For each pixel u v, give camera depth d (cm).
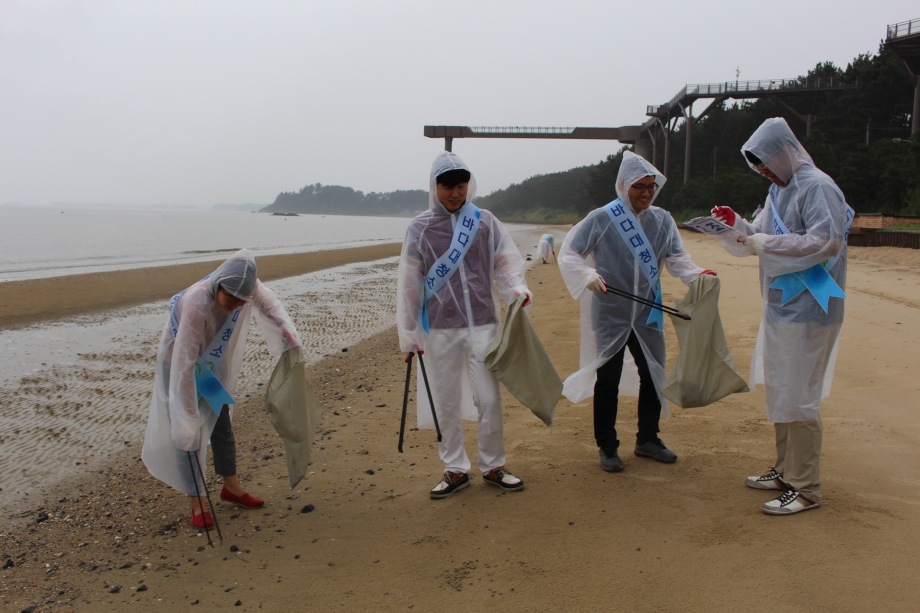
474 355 428
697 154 7462
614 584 319
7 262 2695
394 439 560
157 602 326
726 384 416
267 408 401
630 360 489
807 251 364
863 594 297
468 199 432
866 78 5678
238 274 373
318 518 414
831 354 392
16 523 425
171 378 376
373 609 312
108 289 1675
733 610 293
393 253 3409
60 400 708
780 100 5900
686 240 3806
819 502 385
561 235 6056
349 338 1057
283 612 313
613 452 460
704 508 393
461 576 336
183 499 457
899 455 457
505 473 445
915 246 2027
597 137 8044
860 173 3788
